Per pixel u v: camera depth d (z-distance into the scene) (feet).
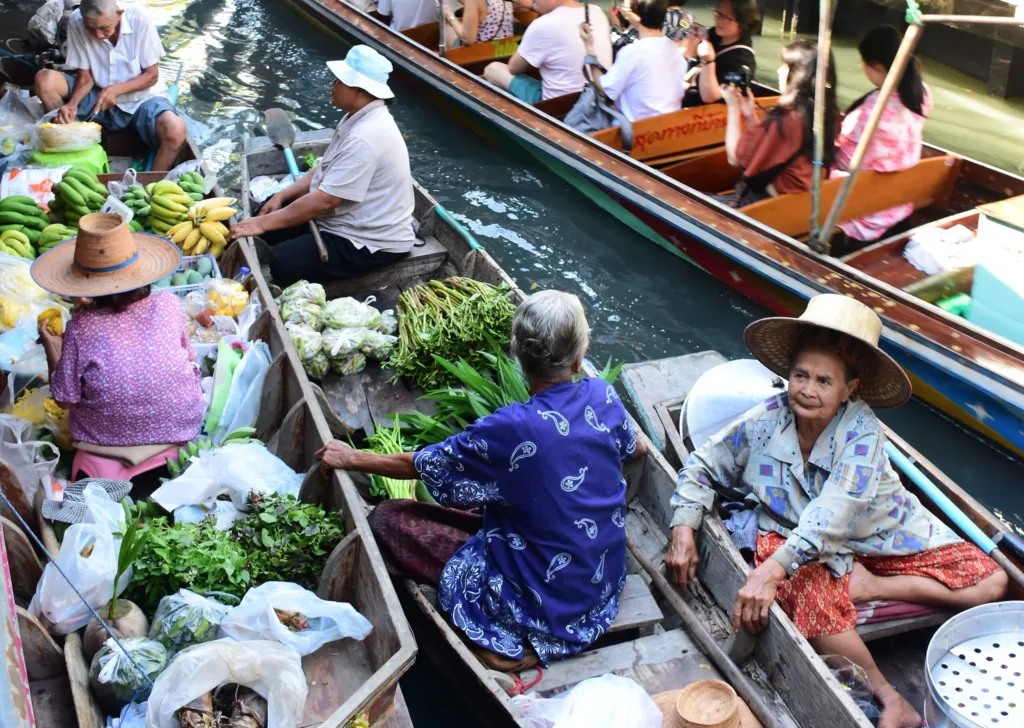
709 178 20.52
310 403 11.73
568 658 10.13
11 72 21.93
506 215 21.65
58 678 9.27
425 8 28.09
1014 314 15.29
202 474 11.04
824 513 9.93
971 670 8.97
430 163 23.65
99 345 11.03
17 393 12.43
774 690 9.89
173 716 8.36
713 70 21.39
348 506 10.37
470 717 10.90
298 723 8.66
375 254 16.40
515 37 27.71
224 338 13.62
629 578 11.07
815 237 16.20
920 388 15.38
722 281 18.63
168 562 9.62
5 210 15.70
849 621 10.02
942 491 11.55
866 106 17.37
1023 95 27.50
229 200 16.17
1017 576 10.34
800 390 9.92
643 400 13.70
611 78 21.02
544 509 9.49
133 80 19.95
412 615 11.00
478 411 13.03
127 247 11.09
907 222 18.86
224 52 29.96
